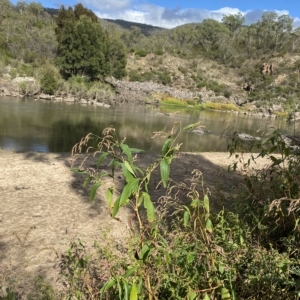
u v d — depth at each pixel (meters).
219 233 2.05
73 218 3.75
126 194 1.28
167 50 76.06
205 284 1.66
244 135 15.20
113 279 1.37
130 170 1.34
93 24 41.81
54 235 3.31
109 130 1.85
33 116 19.30
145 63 65.12
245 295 1.72
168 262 1.58
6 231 3.37
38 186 4.83
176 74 62.03
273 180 2.80
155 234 1.59
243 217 2.41
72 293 1.97
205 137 16.53
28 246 3.06
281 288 1.71
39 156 6.63
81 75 41.00
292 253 1.86
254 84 63.47
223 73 72.25
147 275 1.47
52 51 48.47
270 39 83.31
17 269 2.65
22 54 44.50
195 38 88.31
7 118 17.61
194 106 42.09
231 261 1.76
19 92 30.50
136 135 16.36
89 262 2.48
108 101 34.12
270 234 2.27
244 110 42.97
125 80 51.03
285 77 64.38
